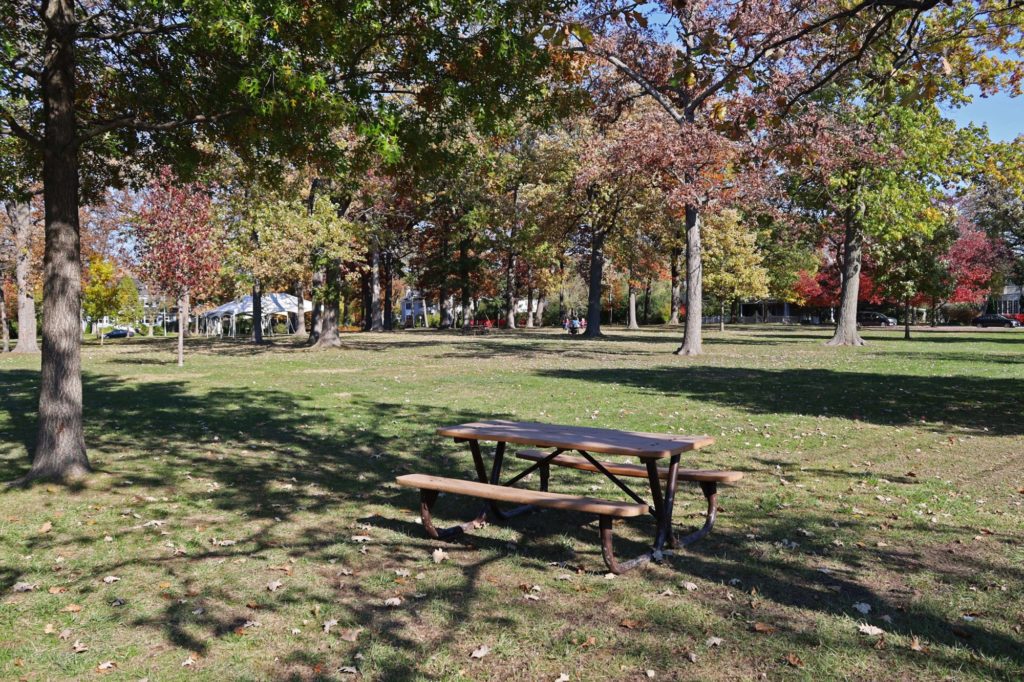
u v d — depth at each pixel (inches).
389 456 333.7
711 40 243.9
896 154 1097.4
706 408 480.1
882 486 271.0
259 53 281.6
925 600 162.1
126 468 308.3
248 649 141.3
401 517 235.5
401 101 375.2
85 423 430.3
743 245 2020.2
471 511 243.1
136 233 905.5
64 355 290.5
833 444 355.6
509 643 142.5
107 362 942.4
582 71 861.2
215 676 130.9
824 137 938.7
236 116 318.0
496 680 128.9
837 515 232.4
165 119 350.3
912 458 322.7
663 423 417.4
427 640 144.5
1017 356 970.1
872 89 283.1
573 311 2997.0
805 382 645.3
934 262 1422.2
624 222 1595.7
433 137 361.1
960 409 471.8
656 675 129.9
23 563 191.5
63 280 289.0
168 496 262.4
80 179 369.1
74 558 195.5
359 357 999.6
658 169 918.4
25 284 1168.2
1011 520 224.1
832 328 2445.9
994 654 136.6
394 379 682.8
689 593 168.4
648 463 195.3
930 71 257.6
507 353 1068.5
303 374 746.8
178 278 854.5
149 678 130.0
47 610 160.7
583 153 1077.8
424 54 327.6
